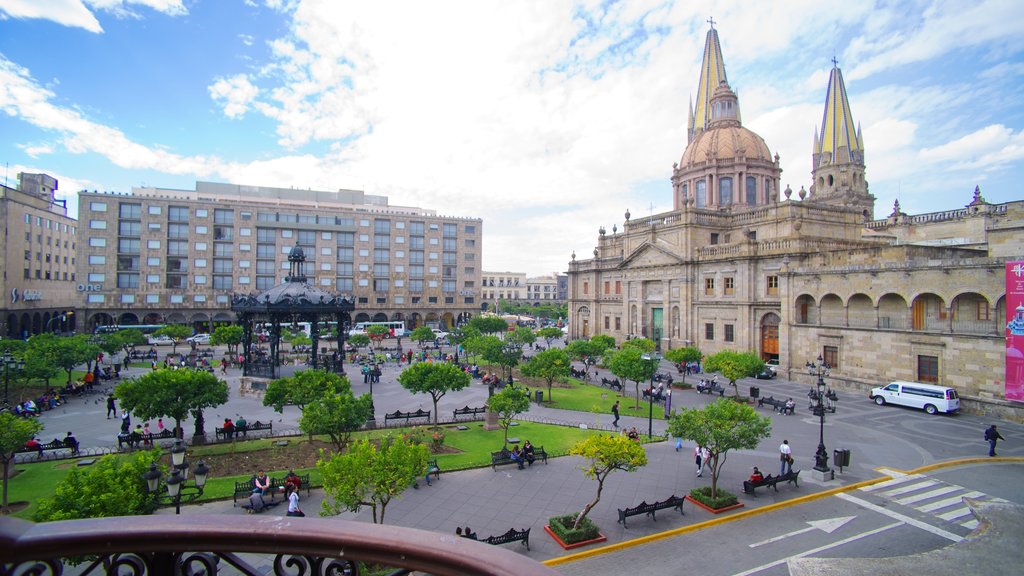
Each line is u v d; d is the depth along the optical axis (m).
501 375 54.72
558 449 30.80
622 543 19.44
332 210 108.25
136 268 95.12
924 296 43.19
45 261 89.88
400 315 114.00
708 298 64.69
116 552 2.85
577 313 91.00
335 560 3.06
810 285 50.88
